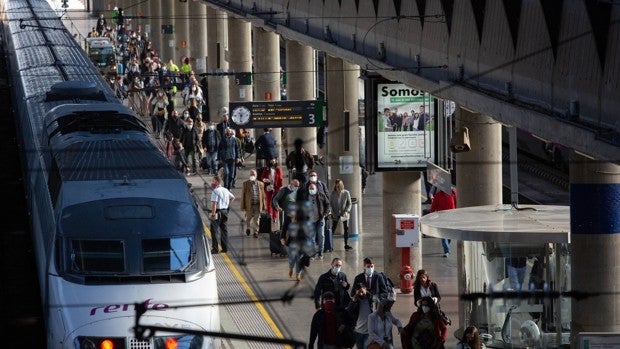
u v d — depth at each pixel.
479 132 71.75
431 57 70.12
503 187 114.06
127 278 58.81
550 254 58.25
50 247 61.53
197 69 181.62
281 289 79.62
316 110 98.88
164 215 61.56
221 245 90.88
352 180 97.56
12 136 130.88
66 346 56.72
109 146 72.00
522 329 58.81
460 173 72.69
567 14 51.28
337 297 66.31
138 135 76.06
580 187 56.91
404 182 81.31
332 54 91.88
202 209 102.69
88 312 57.22
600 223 56.81
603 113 47.91
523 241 57.44
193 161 119.62
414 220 79.12
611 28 47.31
